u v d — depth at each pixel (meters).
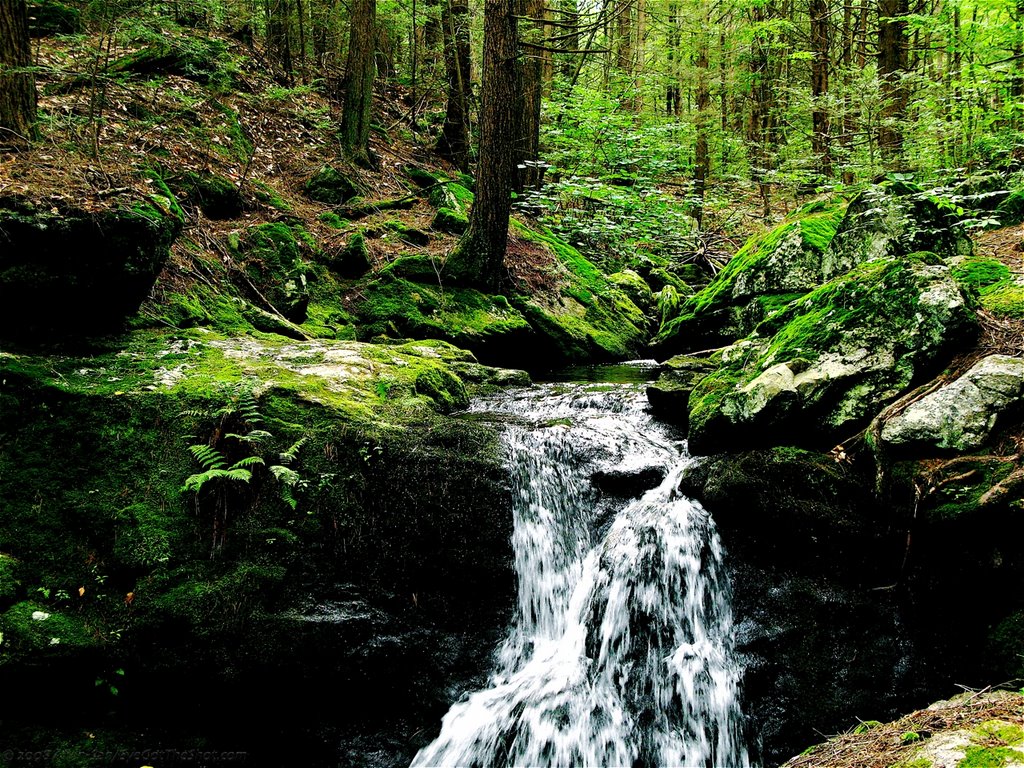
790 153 14.22
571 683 4.20
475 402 6.44
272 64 12.75
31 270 4.44
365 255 8.66
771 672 3.84
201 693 3.83
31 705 3.56
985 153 10.00
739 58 17.92
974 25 10.17
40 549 3.84
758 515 4.14
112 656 3.67
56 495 4.02
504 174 8.84
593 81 19.94
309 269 8.15
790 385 4.30
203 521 4.09
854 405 4.16
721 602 4.12
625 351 10.33
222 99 10.52
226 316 6.59
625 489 4.89
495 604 4.39
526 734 4.00
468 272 8.91
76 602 3.76
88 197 4.81
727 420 4.55
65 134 6.04
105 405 4.37
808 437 4.32
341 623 4.04
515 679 4.25
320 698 4.02
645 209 13.65
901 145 10.92
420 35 17.55
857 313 4.43
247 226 8.13
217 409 4.45
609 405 6.27
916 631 3.68
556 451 5.07
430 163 13.26
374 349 6.45
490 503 4.49
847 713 3.63
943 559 3.57
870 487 3.93
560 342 9.33
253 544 4.09
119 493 4.09
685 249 14.46
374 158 11.74
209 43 10.88
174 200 5.86
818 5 15.78
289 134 11.15
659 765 3.90
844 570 3.95
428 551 4.37
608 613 4.38
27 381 4.30
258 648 3.88
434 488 4.48
